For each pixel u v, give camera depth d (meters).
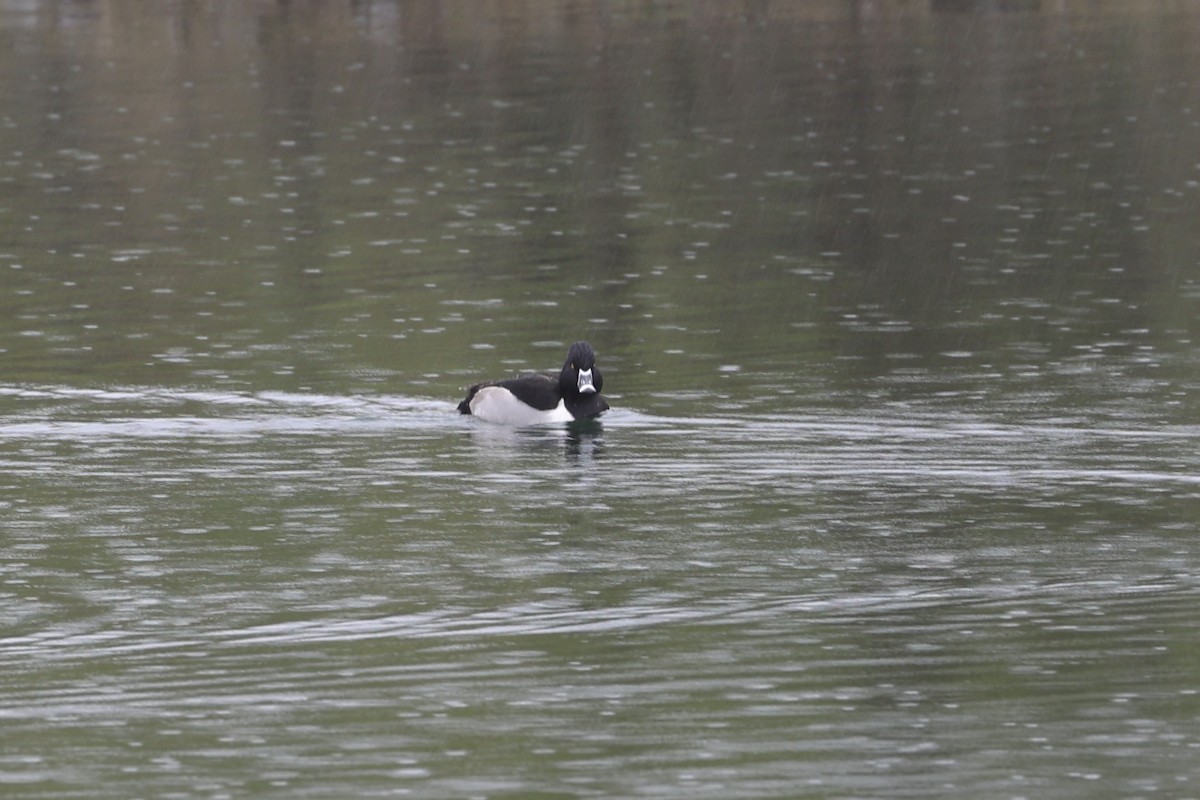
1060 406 26.73
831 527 21.36
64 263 38.06
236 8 74.25
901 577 19.39
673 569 19.78
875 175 46.28
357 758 14.57
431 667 16.70
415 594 18.97
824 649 17.09
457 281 35.97
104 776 14.30
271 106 56.69
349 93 58.53
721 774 14.19
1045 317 32.56
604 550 20.53
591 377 26.19
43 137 52.84
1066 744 14.70
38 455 24.81
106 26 71.44
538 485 23.30
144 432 25.89
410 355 30.44
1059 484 23.00
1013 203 42.84
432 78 60.75
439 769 14.34
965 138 50.78
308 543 20.89
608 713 15.50
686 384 28.42
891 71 61.31
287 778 14.20
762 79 60.16
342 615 18.28
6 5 75.62
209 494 22.97
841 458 24.33
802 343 30.98
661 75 60.84
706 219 41.59
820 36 68.31
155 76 62.06
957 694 15.84
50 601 18.83
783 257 37.91
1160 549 20.27
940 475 23.53
